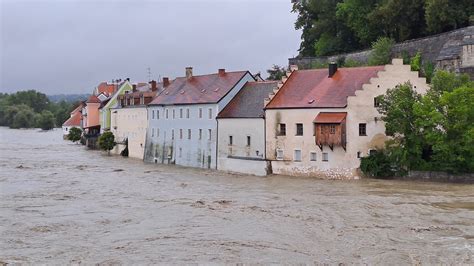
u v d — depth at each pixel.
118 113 117.31
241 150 74.19
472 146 57.38
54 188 60.84
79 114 197.25
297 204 48.03
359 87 64.56
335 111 63.88
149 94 102.69
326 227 38.91
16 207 48.31
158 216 43.62
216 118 78.62
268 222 40.84
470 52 73.00
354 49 107.25
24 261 31.47
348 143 63.09
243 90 80.56
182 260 31.27
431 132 58.78
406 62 83.94
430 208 45.12
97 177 71.94
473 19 79.88
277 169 68.81
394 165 62.12
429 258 30.94
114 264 30.77
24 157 107.56
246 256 31.89
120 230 38.94
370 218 41.69
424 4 88.06
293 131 67.19
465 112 57.22
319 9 109.19
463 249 32.69
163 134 94.19
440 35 81.25
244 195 53.84
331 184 59.91
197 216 43.38
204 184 63.16
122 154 111.50
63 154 116.81
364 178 62.84
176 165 89.00
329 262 30.48
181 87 94.12
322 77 70.12
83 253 33.03
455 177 59.62
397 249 32.88
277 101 69.75
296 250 33.03
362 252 32.38
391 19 91.25
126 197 53.81
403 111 60.47
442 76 62.06
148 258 31.78
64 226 40.31
